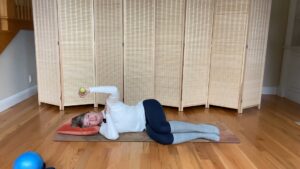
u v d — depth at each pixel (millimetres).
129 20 2994
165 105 3250
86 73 3113
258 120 2863
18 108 3111
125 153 1989
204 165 1832
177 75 3078
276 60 4090
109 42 3078
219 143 2207
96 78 3158
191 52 3039
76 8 2908
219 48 3111
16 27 3055
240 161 1900
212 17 3064
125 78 3154
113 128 2209
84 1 2934
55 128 2463
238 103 3102
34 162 1535
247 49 2969
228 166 1823
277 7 3920
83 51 3047
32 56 3736
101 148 2062
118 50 3092
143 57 3107
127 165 1809
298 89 3709
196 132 2258
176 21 2951
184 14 2898
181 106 3137
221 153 2023
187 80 3098
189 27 2949
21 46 3402
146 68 3141
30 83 3697
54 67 3012
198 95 3240
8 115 2836
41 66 3115
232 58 3051
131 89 3188
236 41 2992
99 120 2387
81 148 2053
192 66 3092
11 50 3160
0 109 2947
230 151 2062
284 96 4035
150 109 2279
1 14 2787
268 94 4160
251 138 2336
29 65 3643
